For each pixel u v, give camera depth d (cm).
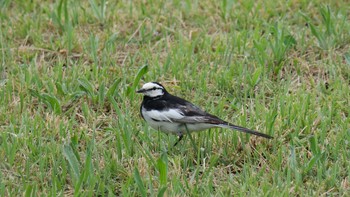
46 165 1142
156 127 1210
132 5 1697
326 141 1208
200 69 1462
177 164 1138
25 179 1112
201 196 1066
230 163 1166
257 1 1727
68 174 1128
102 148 1194
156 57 1474
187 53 1486
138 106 1321
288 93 1384
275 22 1587
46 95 1304
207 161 1173
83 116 1303
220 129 1238
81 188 1082
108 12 1680
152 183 1090
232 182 1099
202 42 1528
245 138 1219
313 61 1470
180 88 1381
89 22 1647
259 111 1295
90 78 1421
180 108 1183
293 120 1261
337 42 1526
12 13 1683
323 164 1131
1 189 1059
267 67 1457
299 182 1095
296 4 1684
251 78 1414
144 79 1414
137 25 1619
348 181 1100
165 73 1436
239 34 1526
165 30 1587
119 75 1428
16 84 1381
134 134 1219
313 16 1647
